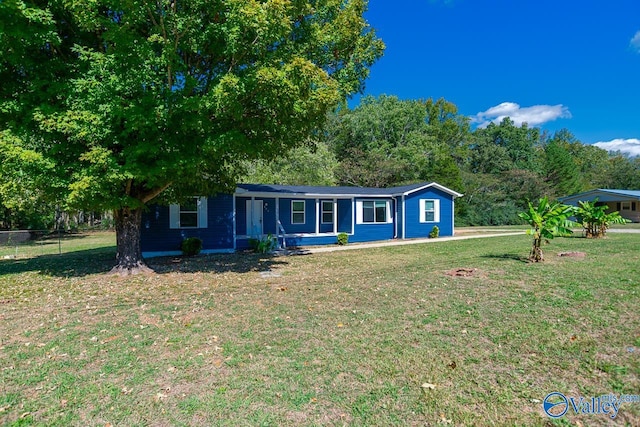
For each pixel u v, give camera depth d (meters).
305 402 2.97
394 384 3.22
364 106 39.41
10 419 2.81
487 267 8.55
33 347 4.28
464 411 2.80
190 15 7.58
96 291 7.35
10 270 10.57
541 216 9.16
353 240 18.58
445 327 4.58
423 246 15.17
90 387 3.29
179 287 7.60
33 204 15.93
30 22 6.92
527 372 3.38
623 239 14.30
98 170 7.44
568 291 6.00
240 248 15.62
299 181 26.42
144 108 7.39
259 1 8.01
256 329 4.73
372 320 4.95
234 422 2.72
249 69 7.78
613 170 47.25
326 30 9.77
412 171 33.66
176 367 3.66
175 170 8.15
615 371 3.31
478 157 43.88
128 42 7.16
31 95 7.55
